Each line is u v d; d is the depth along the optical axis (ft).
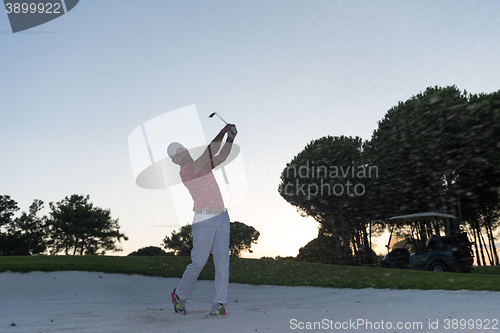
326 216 54.65
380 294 12.55
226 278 8.05
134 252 69.00
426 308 7.36
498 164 37.60
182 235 74.38
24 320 7.47
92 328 6.34
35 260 26.32
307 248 56.44
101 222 96.22
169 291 18.02
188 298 14.93
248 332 5.73
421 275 19.53
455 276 18.72
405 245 32.91
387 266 32.76
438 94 43.78
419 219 36.29
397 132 44.75
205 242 7.90
